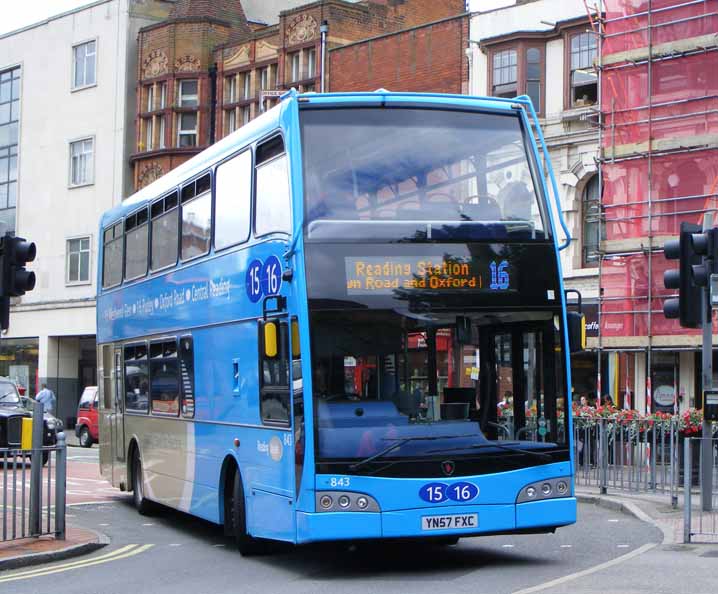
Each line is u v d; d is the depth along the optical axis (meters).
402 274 12.12
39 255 54.00
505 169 12.70
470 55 35.38
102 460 21.47
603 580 11.20
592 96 32.47
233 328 14.05
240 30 49.25
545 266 12.49
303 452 11.70
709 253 15.28
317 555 14.08
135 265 19.14
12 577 12.80
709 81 28.73
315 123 12.41
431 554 14.00
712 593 10.31
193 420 15.71
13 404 30.38
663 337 28.52
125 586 12.04
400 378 11.97
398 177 12.38
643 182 29.64
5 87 56.75
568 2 33.09
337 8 42.28
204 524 18.14
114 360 20.47
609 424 21.30
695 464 20.23
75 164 52.72
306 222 12.05
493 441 12.03
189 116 48.50
